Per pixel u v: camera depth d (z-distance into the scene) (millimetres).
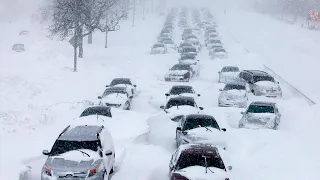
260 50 46031
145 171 12641
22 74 30359
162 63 38844
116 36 60875
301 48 47688
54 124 18156
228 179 9953
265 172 12508
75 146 11297
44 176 10469
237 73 30797
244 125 17828
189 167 10320
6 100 22359
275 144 15109
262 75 26469
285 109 21641
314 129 17250
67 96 24875
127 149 14828
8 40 59000
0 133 15969
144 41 56562
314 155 13555
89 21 34906
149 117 18781
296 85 28703
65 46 46375
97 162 10836
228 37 58969
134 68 36500
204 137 14352
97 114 18141
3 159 12875
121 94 22703
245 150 14719
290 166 12789
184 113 19219
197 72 33562
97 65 36875
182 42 50594
